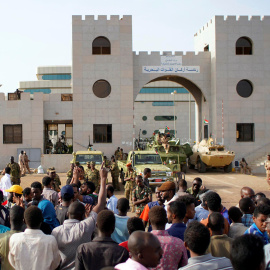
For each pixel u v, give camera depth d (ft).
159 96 222.69
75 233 17.98
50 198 29.12
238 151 112.47
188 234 14.02
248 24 114.11
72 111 110.11
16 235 17.02
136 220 18.25
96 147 110.11
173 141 100.58
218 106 112.78
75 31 110.93
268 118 113.70
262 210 18.25
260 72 114.01
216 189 68.39
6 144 106.73
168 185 25.76
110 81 111.14
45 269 16.57
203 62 116.78
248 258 10.50
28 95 107.76
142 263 12.34
